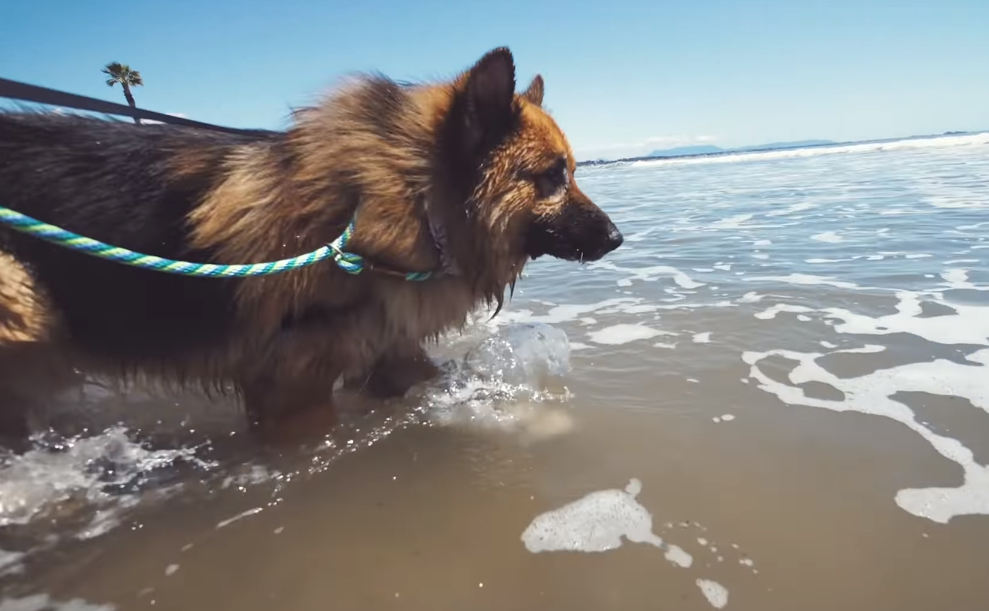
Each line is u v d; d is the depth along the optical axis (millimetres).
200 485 628
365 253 619
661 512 543
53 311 611
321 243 616
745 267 1396
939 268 1229
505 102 656
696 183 4402
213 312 623
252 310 622
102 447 695
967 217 1794
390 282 663
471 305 760
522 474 622
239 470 654
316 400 701
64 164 602
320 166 614
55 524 565
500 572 487
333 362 685
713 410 722
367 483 624
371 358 714
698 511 542
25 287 592
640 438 673
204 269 477
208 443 713
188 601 469
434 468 646
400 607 455
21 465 646
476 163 664
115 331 628
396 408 777
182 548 531
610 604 445
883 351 850
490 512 565
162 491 619
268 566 505
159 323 625
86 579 495
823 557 477
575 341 987
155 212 597
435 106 674
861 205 2264
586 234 731
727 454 627
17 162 596
